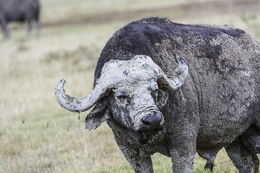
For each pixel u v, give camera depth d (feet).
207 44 67.87
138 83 53.36
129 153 63.57
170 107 59.98
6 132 111.86
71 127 109.19
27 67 201.67
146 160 64.49
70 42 273.13
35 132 110.42
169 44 63.41
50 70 187.42
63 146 100.53
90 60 198.18
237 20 234.17
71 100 55.36
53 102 136.67
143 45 60.75
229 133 69.31
